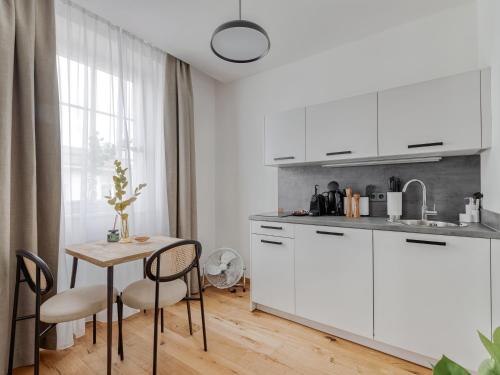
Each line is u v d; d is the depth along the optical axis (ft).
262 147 10.36
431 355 5.21
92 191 7.16
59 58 6.52
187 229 9.52
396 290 5.59
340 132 7.13
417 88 6.07
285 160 8.17
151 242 6.59
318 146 7.51
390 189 7.14
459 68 6.83
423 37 7.28
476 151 5.91
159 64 9.05
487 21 5.72
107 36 7.55
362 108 6.80
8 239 5.14
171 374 5.23
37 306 4.52
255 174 10.55
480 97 5.40
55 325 5.59
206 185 11.34
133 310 7.76
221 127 11.62
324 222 6.55
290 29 7.72
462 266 4.93
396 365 5.48
